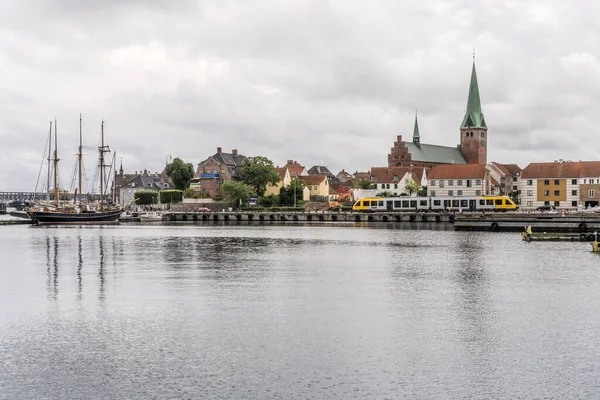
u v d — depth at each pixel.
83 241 105.75
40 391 27.09
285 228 152.00
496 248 88.31
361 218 188.88
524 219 131.12
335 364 30.56
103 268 66.00
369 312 42.19
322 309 43.22
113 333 36.38
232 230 143.12
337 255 79.56
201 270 64.31
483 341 34.59
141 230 144.00
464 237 113.12
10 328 37.62
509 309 43.03
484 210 184.75
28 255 80.19
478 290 50.88
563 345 33.72
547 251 82.88
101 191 195.75
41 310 42.94
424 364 30.56
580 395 26.55
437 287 52.56
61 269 65.12
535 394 26.69
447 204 189.38
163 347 33.47
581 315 40.97
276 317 40.62
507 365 30.36
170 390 27.17
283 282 55.59
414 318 40.28
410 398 26.31
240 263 70.56
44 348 33.25
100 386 27.66
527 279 56.81
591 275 59.19
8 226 168.25
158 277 58.88
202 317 40.62
